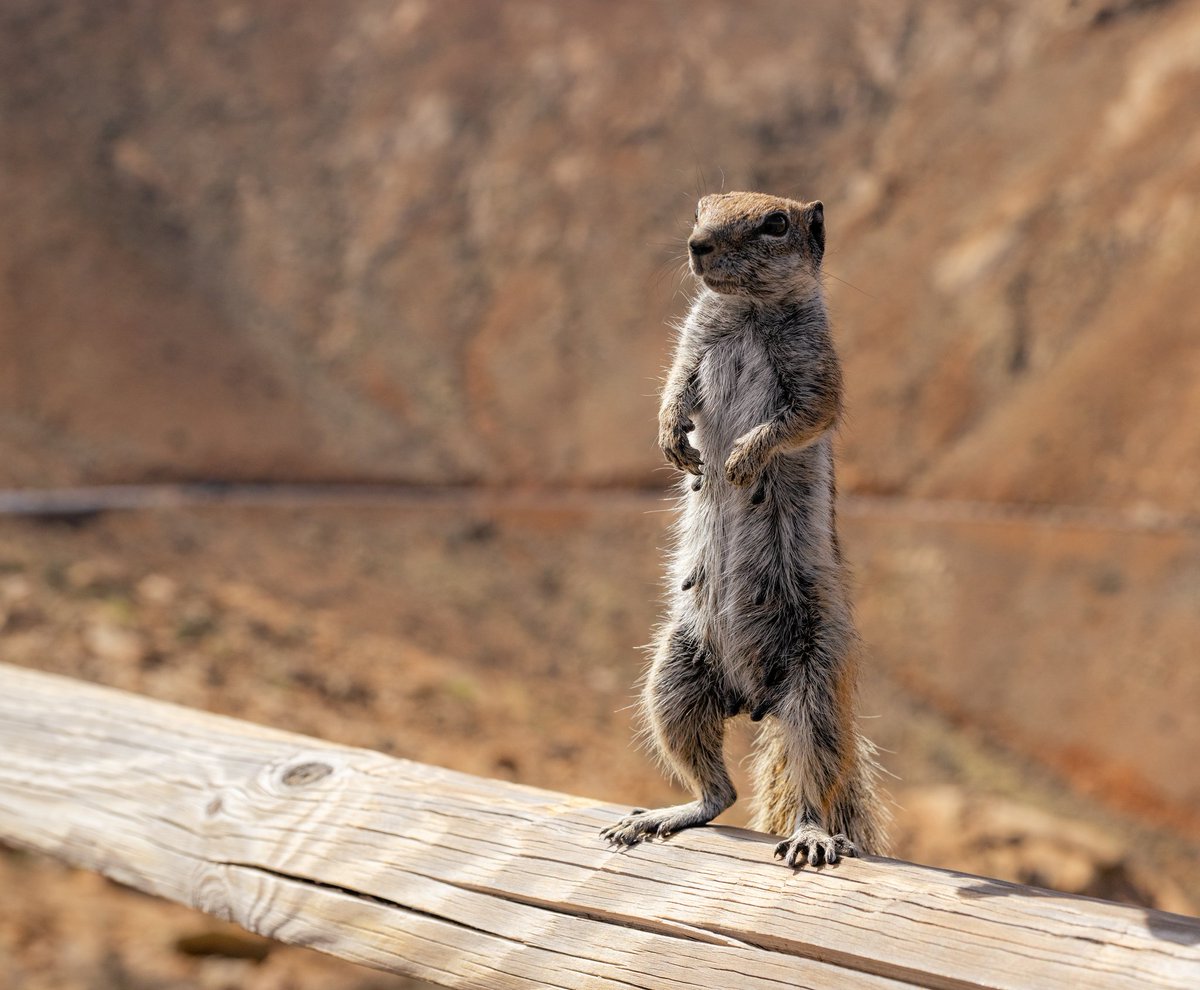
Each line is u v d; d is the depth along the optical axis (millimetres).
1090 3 89000
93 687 8312
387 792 6418
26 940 14266
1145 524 59875
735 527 7402
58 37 112375
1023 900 4695
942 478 70062
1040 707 52656
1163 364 66625
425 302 99688
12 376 80500
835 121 97688
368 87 114562
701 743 7281
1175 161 76125
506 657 47625
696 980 5102
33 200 96875
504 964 5555
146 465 76250
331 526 73312
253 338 96250
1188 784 46500
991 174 85250
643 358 88312
